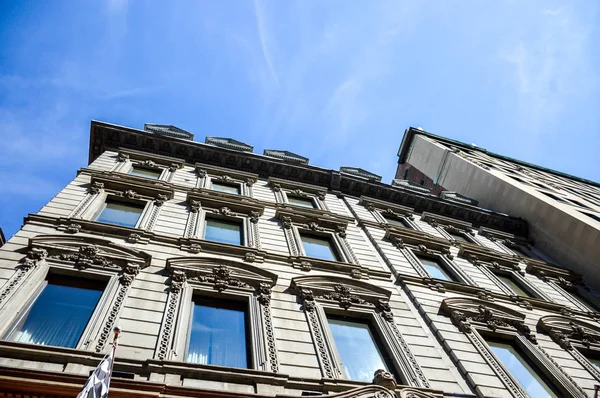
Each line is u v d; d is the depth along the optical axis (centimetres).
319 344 1221
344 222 2067
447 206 2909
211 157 2459
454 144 5362
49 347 943
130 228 1489
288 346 1187
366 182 2716
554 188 3938
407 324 1446
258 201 2050
